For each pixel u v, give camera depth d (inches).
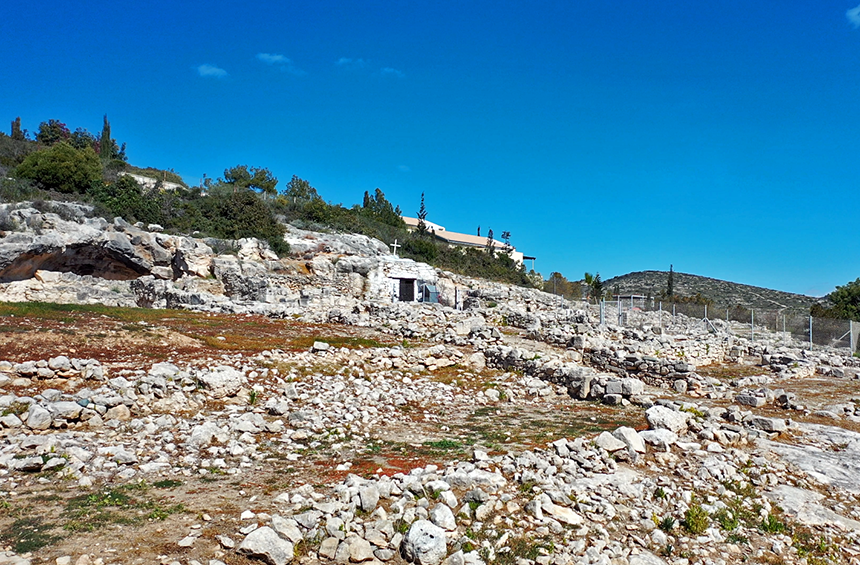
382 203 3218.5
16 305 775.7
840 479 357.1
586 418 525.0
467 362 762.8
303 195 2901.1
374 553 235.3
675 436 399.9
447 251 2706.7
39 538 229.5
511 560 233.5
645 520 277.9
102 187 1846.7
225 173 2942.9
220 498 287.4
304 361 645.3
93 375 480.1
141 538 235.9
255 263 1535.4
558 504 284.7
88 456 332.5
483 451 363.3
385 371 680.4
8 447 328.8
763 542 272.7
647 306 1915.6
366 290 1717.5
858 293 2283.5
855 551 269.3
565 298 1948.8
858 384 814.5
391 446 405.4
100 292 1358.3
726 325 1589.6
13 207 1385.3
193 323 840.9
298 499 281.7
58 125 2763.3
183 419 436.8
